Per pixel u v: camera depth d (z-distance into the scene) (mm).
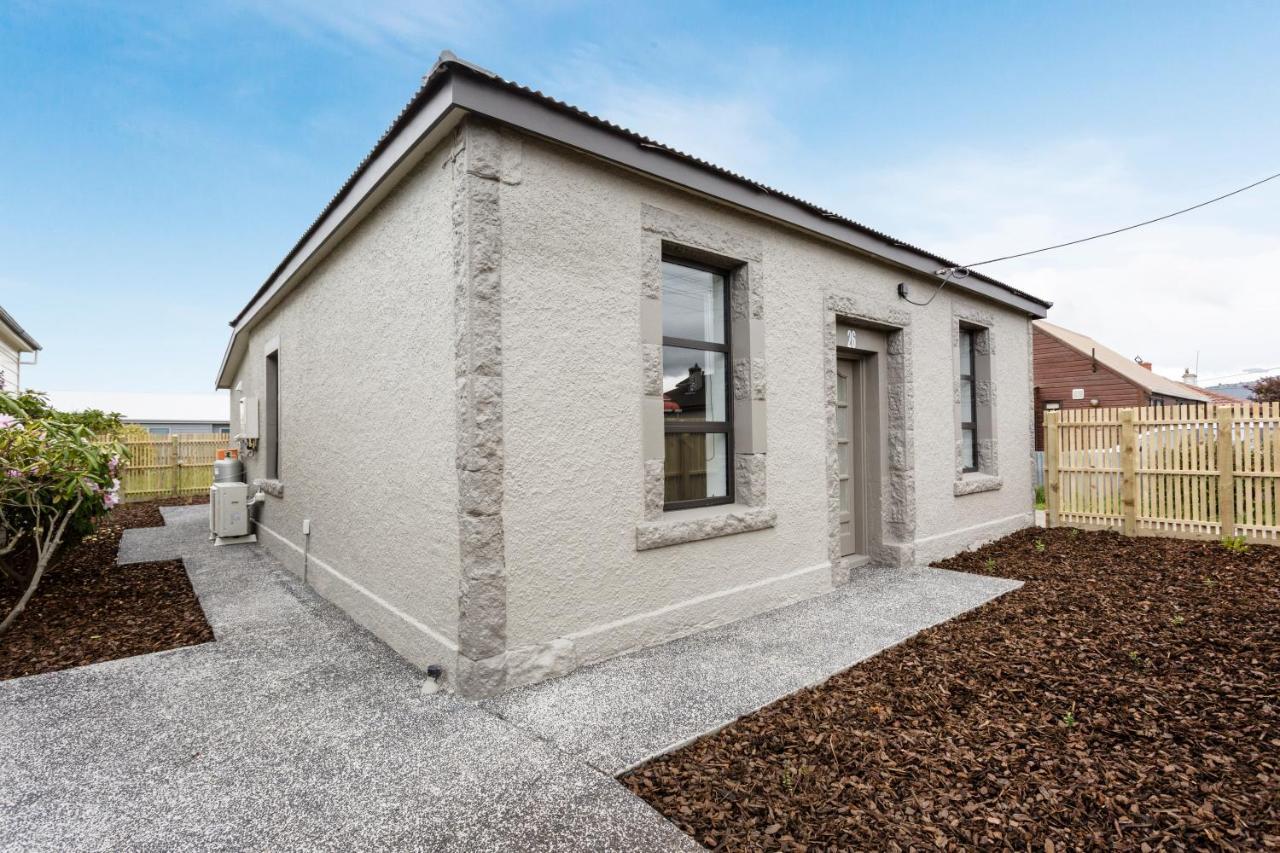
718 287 4828
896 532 6211
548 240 3432
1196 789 2227
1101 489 8242
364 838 1963
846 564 5500
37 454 4281
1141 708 2920
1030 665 3504
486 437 3098
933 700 3045
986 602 4871
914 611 4641
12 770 2408
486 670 3090
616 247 3787
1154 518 7723
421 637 3562
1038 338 21750
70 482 4336
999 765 2422
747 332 4660
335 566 5055
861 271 5770
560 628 3428
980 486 7277
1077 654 3662
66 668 3584
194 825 2037
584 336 3594
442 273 3404
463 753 2529
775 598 4734
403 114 3352
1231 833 1963
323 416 5352
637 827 2014
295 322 6227
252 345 8406
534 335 3346
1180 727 2713
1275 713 2795
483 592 3082
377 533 4254
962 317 7168
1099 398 20359
